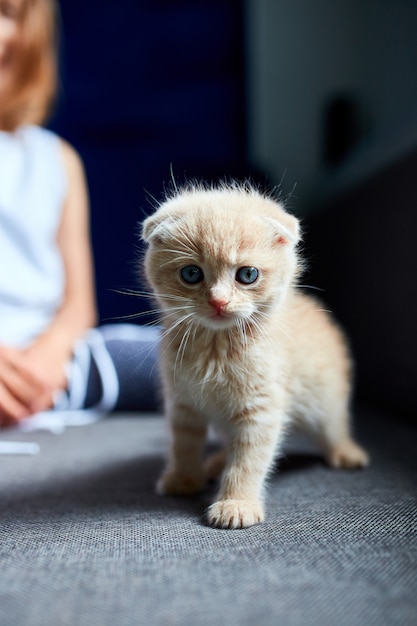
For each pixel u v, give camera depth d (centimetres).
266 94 73
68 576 21
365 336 51
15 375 46
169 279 29
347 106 72
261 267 28
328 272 58
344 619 18
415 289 43
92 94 71
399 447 38
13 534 25
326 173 67
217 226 28
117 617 19
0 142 55
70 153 60
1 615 19
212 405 29
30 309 53
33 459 37
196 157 72
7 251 52
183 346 29
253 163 73
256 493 28
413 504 27
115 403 52
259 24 72
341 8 72
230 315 28
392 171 45
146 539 24
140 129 72
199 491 30
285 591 20
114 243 71
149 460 37
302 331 33
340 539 24
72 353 52
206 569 21
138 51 71
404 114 57
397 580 20
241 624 18
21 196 53
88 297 57
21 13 53
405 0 65
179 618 19
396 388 47
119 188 71
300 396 33
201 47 72
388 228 46
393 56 67
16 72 54
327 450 35
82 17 70
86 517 27
